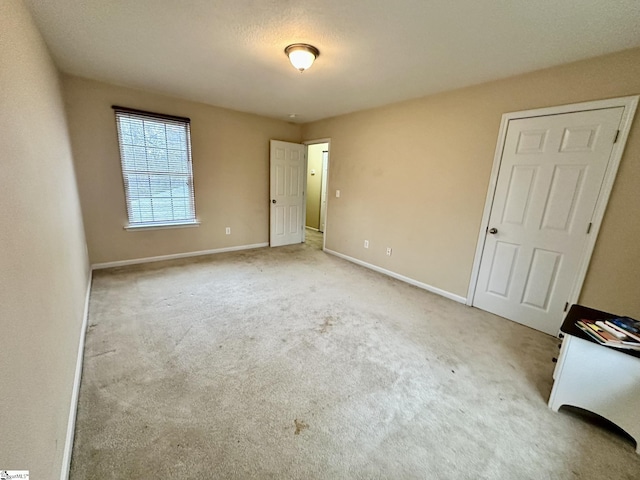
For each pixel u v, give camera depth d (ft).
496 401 5.54
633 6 4.98
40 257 4.01
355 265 13.99
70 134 9.80
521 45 6.56
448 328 8.30
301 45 6.98
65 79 9.71
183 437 4.46
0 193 2.76
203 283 10.82
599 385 4.85
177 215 13.28
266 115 15.02
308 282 11.46
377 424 4.90
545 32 5.98
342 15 5.74
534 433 4.85
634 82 6.47
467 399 5.56
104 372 5.82
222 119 13.75
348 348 7.06
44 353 3.63
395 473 4.08
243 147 14.78
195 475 3.90
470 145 9.44
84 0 5.34
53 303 4.42
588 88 7.06
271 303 9.37
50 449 3.42
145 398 5.19
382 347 7.18
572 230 7.57
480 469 4.19
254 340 7.22
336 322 8.33
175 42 7.09
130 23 6.23
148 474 3.88
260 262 13.82
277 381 5.81
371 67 8.20
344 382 5.87
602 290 7.25
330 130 14.99
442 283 10.76
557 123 7.57
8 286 2.71
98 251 11.53
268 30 6.42
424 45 6.82
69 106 9.95
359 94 10.73
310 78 9.29
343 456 4.29
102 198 11.23
